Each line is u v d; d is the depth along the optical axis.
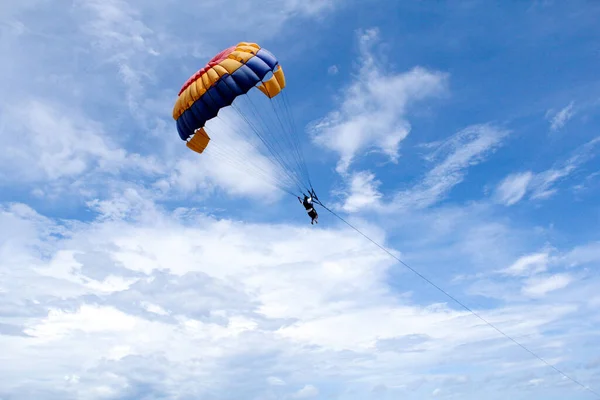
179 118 32.72
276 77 33.34
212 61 32.41
